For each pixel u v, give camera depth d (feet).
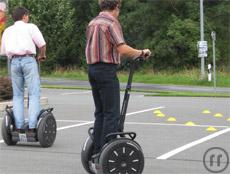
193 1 291.38
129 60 38.68
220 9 291.17
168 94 146.82
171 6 292.81
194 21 288.51
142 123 77.20
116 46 36.81
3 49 53.93
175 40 279.08
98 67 37.14
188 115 88.94
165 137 62.54
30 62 53.01
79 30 311.68
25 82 53.93
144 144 57.16
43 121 53.26
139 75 262.26
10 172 42.75
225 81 227.40
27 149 52.85
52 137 54.49
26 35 52.95
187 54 281.33
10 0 277.23
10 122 53.93
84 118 82.12
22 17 53.98
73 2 316.81
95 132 38.63
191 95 142.10
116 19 37.58
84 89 172.24
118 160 36.86
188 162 47.29
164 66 287.07
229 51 292.61
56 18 290.56
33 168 44.27
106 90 37.19
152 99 126.93
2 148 53.21
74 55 307.58
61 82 223.51
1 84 96.84
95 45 37.06
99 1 38.09
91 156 39.81
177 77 243.60
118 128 37.63
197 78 233.76
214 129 70.23
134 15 295.07
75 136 62.28
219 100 124.67
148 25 293.64
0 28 91.97
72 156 49.42
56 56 297.12
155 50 284.00
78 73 285.23
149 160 48.19
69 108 99.14
